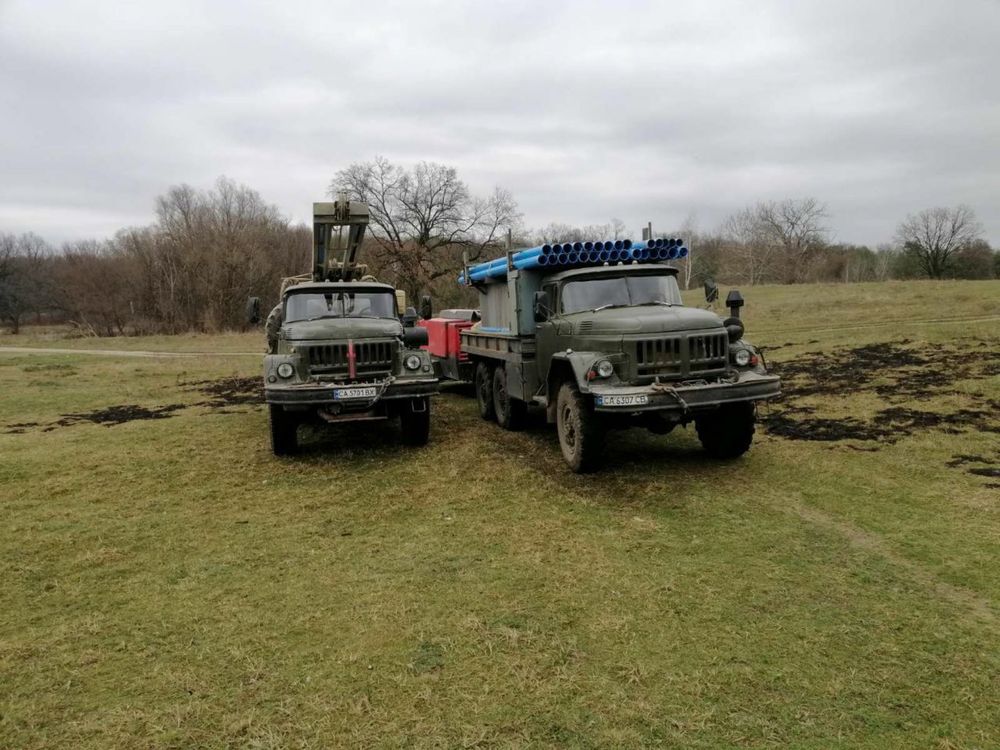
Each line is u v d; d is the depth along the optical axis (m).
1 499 6.26
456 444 8.05
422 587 4.14
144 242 51.44
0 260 59.69
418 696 3.02
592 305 7.06
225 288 47.75
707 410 6.04
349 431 9.09
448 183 42.97
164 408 11.79
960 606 3.70
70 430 9.79
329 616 3.80
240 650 3.44
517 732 2.76
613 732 2.74
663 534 4.89
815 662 3.22
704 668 3.18
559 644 3.42
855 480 5.95
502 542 4.85
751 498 5.61
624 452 7.36
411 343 7.84
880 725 2.76
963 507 5.16
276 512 5.73
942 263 65.44
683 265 54.62
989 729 2.71
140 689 3.13
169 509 5.87
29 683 3.20
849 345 15.27
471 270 10.16
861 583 4.02
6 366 20.17
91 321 50.84
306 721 2.86
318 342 7.49
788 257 69.38
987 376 10.23
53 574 4.51
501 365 9.10
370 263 41.53
